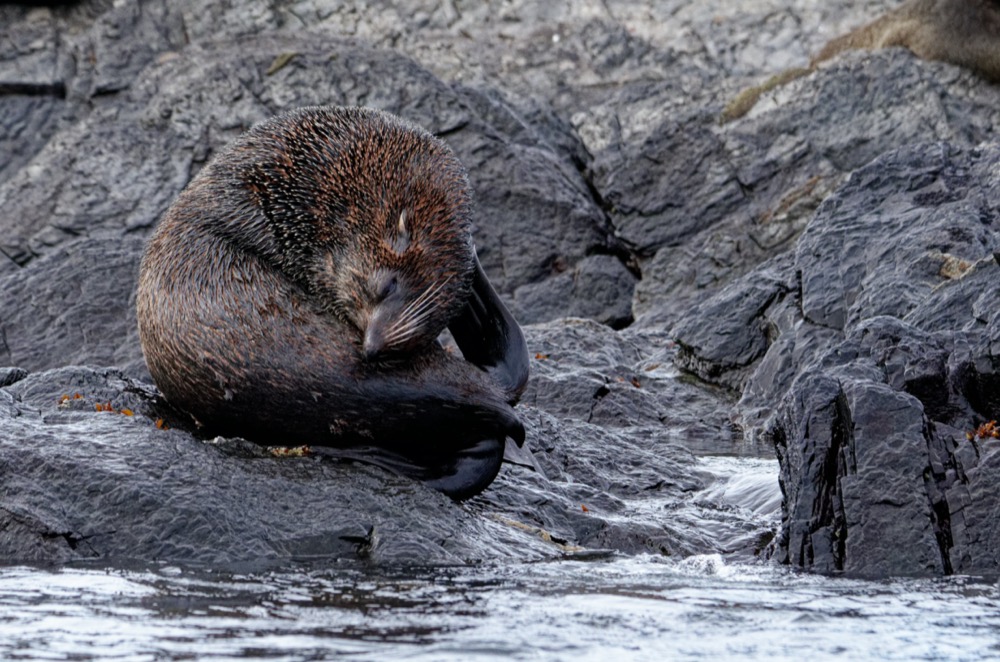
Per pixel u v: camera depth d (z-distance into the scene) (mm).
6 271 44469
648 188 45781
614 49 55750
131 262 37000
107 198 45781
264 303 15789
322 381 15484
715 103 49000
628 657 10000
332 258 16141
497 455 16141
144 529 14000
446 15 57750
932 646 10500
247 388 15555
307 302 16141
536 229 44969
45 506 14031
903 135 44094
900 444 14555
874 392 14945
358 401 15508
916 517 14094
